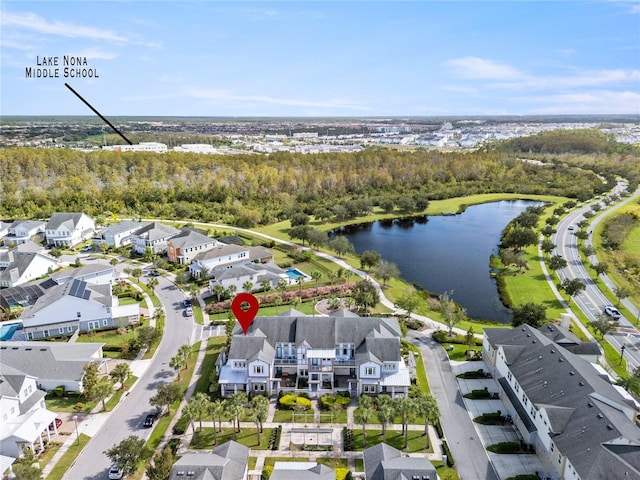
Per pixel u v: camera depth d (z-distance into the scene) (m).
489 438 71.44
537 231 195.00
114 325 108.25
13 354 85.50
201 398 70.12
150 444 69.38
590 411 63.69
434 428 73.81
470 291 139.00
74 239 173.50
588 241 181.88
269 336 87.88
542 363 77.75
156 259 149.25
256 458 66.94
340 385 84.94
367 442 70.31
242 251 148.12
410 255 172.50
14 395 72.69
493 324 114.94
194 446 69.25
